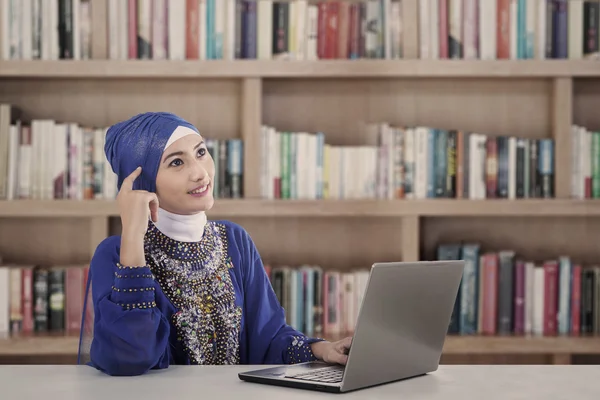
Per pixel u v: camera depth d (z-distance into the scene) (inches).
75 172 103.3
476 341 102.3
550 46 105.5
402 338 46.2
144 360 48.2
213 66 102.9
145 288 49.8
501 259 106.1
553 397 42.2
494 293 105.9
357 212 104.0
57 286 104.3
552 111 110.3
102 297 52.1
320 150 104.9
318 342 59.1
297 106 112.5
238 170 104.7
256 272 63.2
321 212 103.7
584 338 102.8
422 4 104.6
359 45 105.4
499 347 102.3
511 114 112.7
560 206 104.7
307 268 107.0
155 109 111.3
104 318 48.9
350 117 112.7
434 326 48.9
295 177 104.7
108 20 103.4
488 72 104.3
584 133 106.6
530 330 106.7
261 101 109.4
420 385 45.3
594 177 106.7
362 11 105.3
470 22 105.0
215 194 104.3
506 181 106.0
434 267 47.6
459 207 104.3
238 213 102.7
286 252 113.2
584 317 106.5
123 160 57.0
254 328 61.8
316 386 43.4
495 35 105.3
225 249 61.2
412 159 105.4
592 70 104.5
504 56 105.3
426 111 112.7
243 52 104.7
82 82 110.7
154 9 103.3
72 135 103.3
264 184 104.7
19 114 109.4
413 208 104.2
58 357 109.1
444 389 44.1
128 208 51.3
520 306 106.3
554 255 114.0
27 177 103.0
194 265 57.5
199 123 111.7
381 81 112.5
